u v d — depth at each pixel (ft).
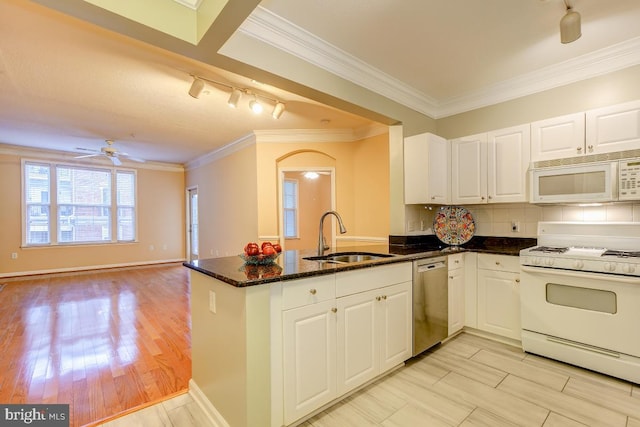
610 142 7.68
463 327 9.74
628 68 7.95
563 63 8.65
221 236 19.53
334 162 15.49
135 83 9.77
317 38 7.33
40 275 19.65
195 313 6.63
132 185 23.52
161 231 24.80
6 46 7.59
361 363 6.55
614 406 5.99
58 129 14.98
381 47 7.81
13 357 8.43
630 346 6.63
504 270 8.80
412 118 10.71
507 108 10.03
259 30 6.59
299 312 5.50
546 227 9.06
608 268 6.82
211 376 5.92
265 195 15.55
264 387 5.03
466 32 7.22
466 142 10.32
